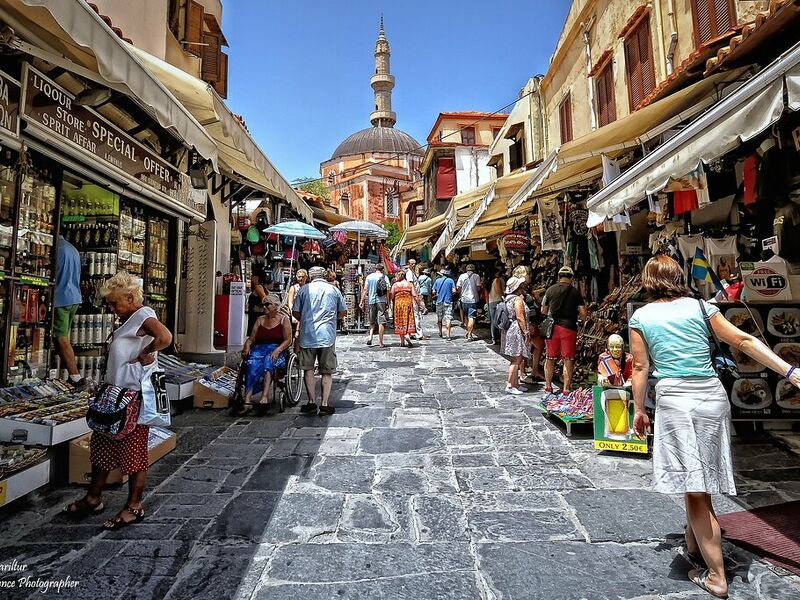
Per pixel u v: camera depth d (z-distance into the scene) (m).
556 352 6.75
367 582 2.58
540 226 8.81
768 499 3.52
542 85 14.82
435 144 28.59
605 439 4.59
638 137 6.14
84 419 4.05
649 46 8.43
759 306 4.86
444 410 6.15
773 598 2.41
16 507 3.45
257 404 6.01
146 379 3.35
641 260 7.62
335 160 63.09
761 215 5.30
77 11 2.64
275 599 2.44
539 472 4.11
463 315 17.14
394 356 10.62
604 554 2.83
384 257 17.95
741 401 4.81
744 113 3.18
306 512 3.39
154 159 5.98
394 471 4.15
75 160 4.59
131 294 3.47
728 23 6.41
